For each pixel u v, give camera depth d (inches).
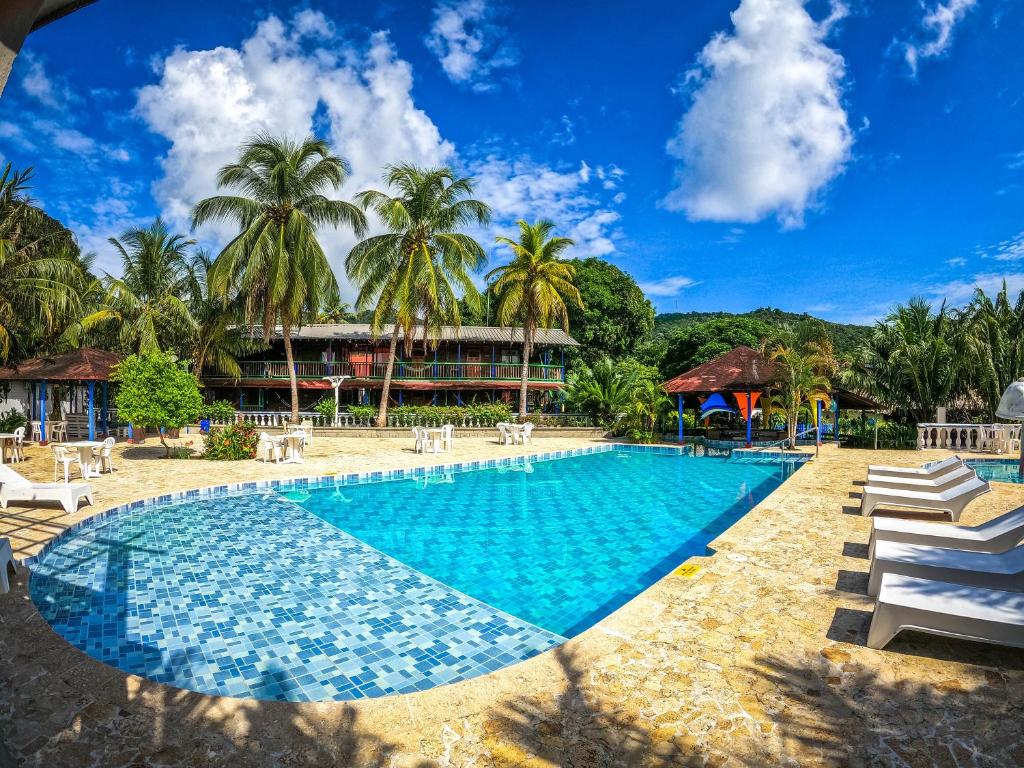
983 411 1013.8
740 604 214.1
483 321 2185.0
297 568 315.9
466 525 421.7
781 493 445.1
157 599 268.2
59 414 1160.2
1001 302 1119.6
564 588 292.5
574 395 1229.1
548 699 151.6
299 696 187.6
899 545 231.1
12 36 66.7
